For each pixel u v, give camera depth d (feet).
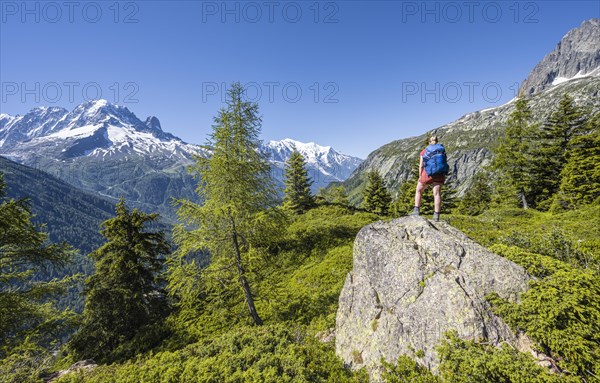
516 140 102.22
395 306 21.20
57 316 41.78
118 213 60.64
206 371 21.48
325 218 110.73
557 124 104.06
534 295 17.03
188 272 41.60
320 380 19.83
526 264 19.67
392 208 169.89
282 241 75.31
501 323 17.17
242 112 42.65
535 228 45.80
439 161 24.84
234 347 24.70
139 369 23.72
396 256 23.21
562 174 91.45
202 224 41.65
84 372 27.53
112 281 57.62
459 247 21.63
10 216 37.73
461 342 16.67
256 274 45.62
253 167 43.27
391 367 18.22
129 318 54.54
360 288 24.99
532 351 15.81
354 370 21.09
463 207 155.02
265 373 20.16
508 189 105.91
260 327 29.48
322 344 25.89
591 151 81.15
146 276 60.23
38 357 31.37
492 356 15.16
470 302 18.16
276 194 46.21
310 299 43.47
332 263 57.36
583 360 14.60
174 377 21.58
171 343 42.88
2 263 39.17
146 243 61.52
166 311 61.05
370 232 26.48
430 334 18.24
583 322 15.72
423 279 20.85
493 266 19.60
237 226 43.45
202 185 42.55
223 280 43.91
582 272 18.10
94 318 52.54
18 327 38.29
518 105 102.27
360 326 23.08
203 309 50.03
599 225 42.19
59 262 44.04
